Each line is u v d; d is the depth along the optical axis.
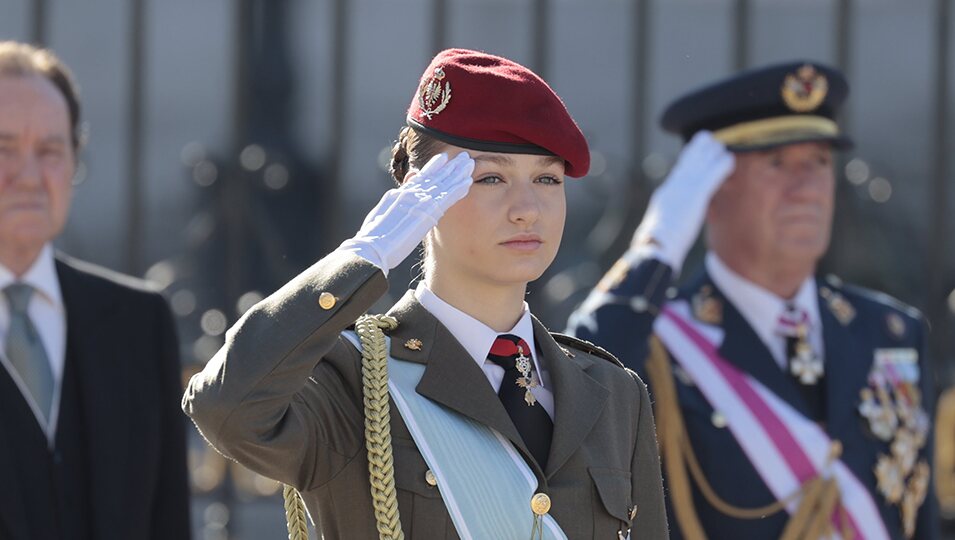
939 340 22.09
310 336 9.04
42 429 14.05
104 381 14.45
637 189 22.09
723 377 15.88
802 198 16.09
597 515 9.86
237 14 21.62
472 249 9.80
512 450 9.66
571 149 9.85
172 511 14.73
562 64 23.34
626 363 14.84
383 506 9.36
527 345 10.15
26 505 13.78
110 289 14.92
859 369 16.14
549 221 9.87
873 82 23.16
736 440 15.59
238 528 21.62
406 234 9.44
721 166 15.97
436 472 9.48
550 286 22.72
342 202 21.47
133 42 21.20
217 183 22.84
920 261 23.08
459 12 23.16
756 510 15.38
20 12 23.20
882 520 15.74
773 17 23.48
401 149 10.42
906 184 23.08
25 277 14.40
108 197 23.11
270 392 8.95
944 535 22.55
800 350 16.08
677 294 16.48
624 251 22.42
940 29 22.06
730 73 22.34
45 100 14.48
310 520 9.99
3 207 14.23
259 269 22.83
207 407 8.93
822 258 22.97
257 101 23.08
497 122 9.75
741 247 16.22
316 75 23.12
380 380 9.62
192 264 22.70
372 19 23.28
